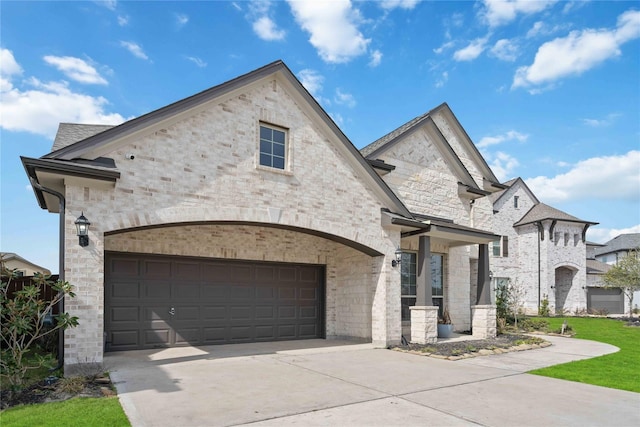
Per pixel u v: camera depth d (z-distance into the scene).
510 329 17.88
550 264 31.33
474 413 6.11
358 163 12.22
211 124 9.77
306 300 14.12
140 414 5.69
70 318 7.24
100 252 8.13
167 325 11.56
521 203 33.38
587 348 13.09
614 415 6.16
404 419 5.76
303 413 5.93
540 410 6.34
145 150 8.85
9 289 11.13
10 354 6.90
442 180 16.84
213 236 12.27
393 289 12.58
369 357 10.59
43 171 7.67
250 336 12.89
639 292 35.41
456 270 17.08
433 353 11.12
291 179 10.91
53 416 5.49
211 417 5.65
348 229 11.87
